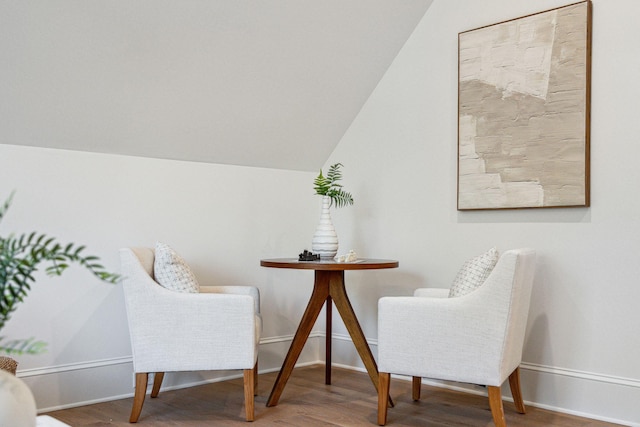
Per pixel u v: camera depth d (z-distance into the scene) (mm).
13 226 2994
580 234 3113
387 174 4039
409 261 3893
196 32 3090
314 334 4410
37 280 3055
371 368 3193
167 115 3389
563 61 3154
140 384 2861
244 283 4008
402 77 3961
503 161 3393
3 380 1064
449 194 3688
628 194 2953
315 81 3811
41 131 3041
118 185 3387
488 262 2734
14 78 2771
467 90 3555
